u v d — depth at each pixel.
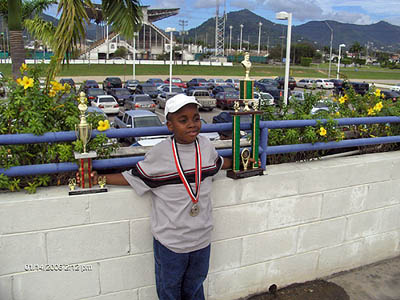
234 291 3.21
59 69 5.60
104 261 2.64
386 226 3.94
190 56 118.94
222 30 123.88
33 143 2.48
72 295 2.61
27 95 2.56
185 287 2.65
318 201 3.42
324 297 3.36
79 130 2.42
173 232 2.40
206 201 2.46
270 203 3.18
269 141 3.51
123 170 3.11
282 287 3.46
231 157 3.21
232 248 3.10
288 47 15.64
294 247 3.41
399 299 3.39
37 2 13.13
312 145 3.42
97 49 104.31
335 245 3.65
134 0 6.64
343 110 4.27
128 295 2.78
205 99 29.97
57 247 2.50
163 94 31.03
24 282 2.47
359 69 99.94
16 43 8.86
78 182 2.55
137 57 112.00
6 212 2.35
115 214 2.60
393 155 3.89
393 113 4.10
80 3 5.71
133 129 2.70
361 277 3.71
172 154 2.34
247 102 2.88
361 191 3.65
